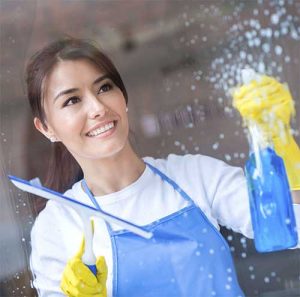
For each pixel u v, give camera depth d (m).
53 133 1.49
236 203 1.46
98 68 1.44
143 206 1.47
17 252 1.69
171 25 1.90
